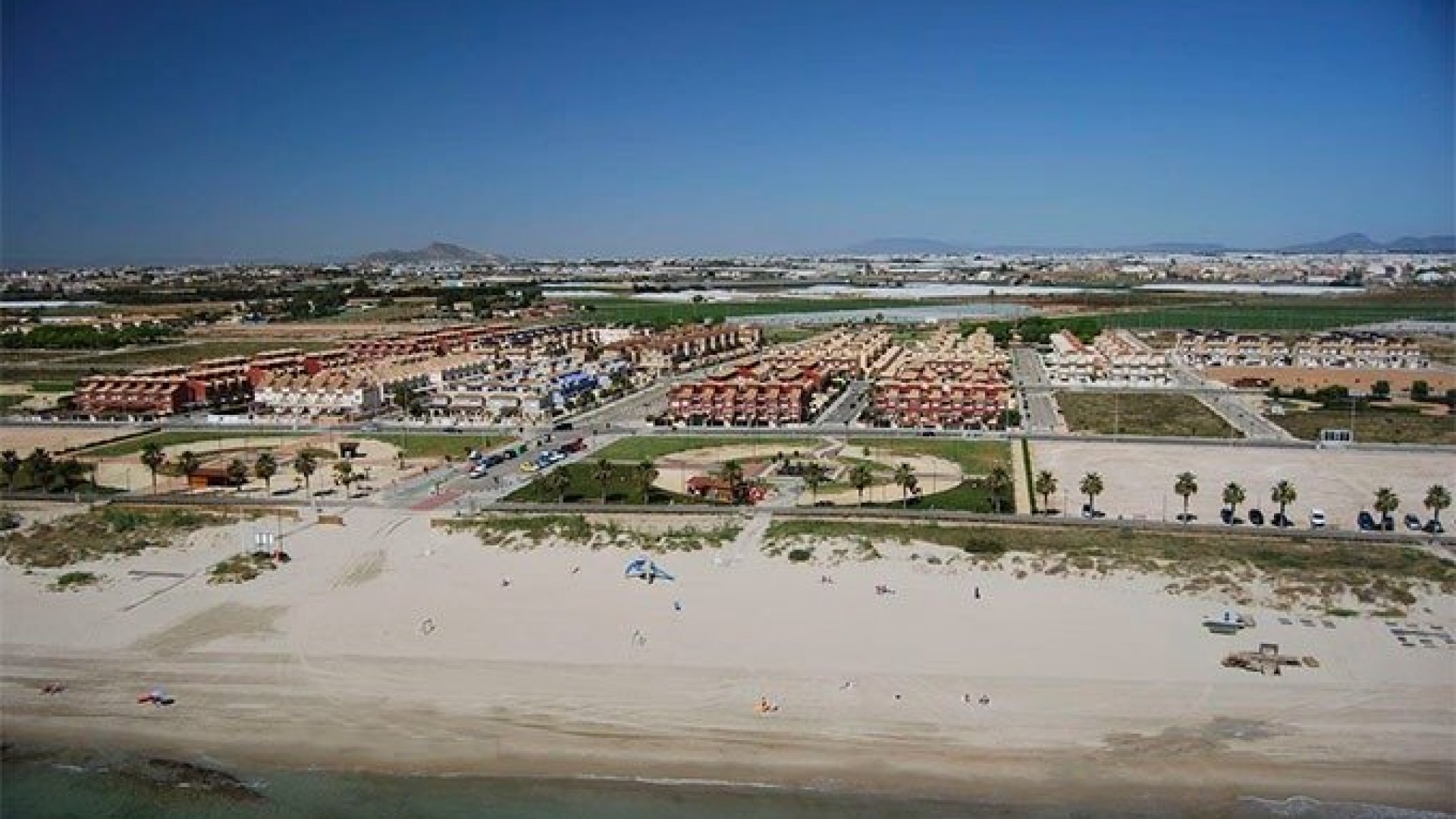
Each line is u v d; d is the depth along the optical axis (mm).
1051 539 157875
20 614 137750
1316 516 169375
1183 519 172625
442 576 149750
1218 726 103750
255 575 151125
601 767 100250
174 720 111000
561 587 143875
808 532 163000
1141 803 93000
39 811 96062
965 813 92250
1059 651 119875
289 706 112875
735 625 129250
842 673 116062
